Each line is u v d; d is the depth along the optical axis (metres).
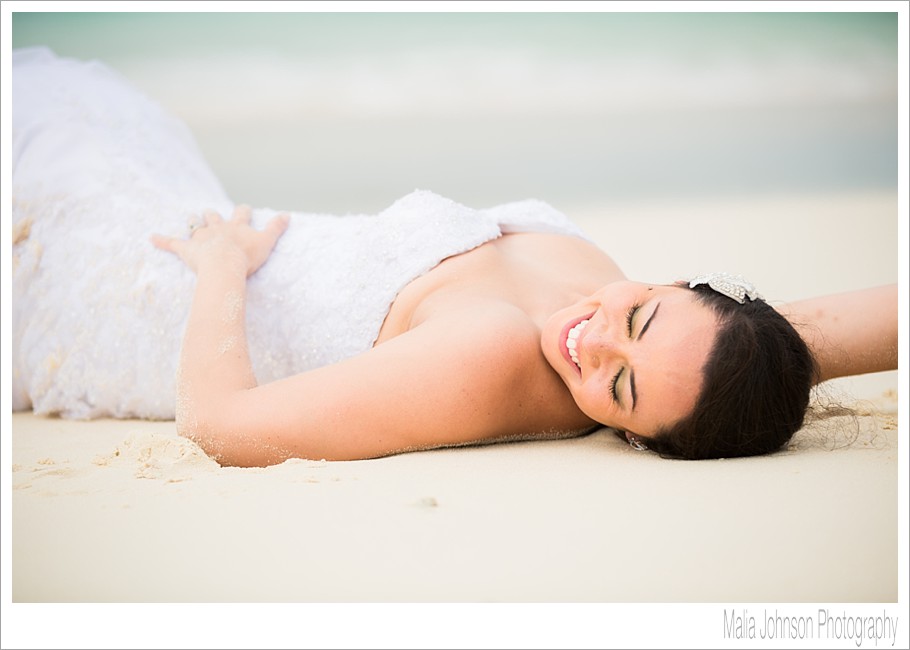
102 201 3.93
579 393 2.87
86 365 3.72
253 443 2.87
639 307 2.82
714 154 9.90
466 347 2.88
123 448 2.98
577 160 9.83
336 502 2.51
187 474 2.78
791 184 9.05
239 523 2.39
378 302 3.26
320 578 2.13
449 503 2.49
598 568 2.15
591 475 2.71
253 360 3.47
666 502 2.49
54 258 3.85
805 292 5.43
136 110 4.64
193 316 3.18
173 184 4.28
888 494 2.53
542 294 3.22
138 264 3.71
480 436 2.97
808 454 2.90
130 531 2.36
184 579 2.14
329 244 3.58
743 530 2.32
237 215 3.73
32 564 2.21
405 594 2.07
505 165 9.77
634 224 7.57
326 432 2.85
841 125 10.59
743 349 2.71
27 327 3.83
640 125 10.48
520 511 2.44
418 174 9.68
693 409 2.73
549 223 3.60
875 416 3.40
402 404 2.85
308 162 9.82
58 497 2.59
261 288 3.54
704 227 7.38
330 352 3.35
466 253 3.24
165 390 3.66
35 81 4.52
